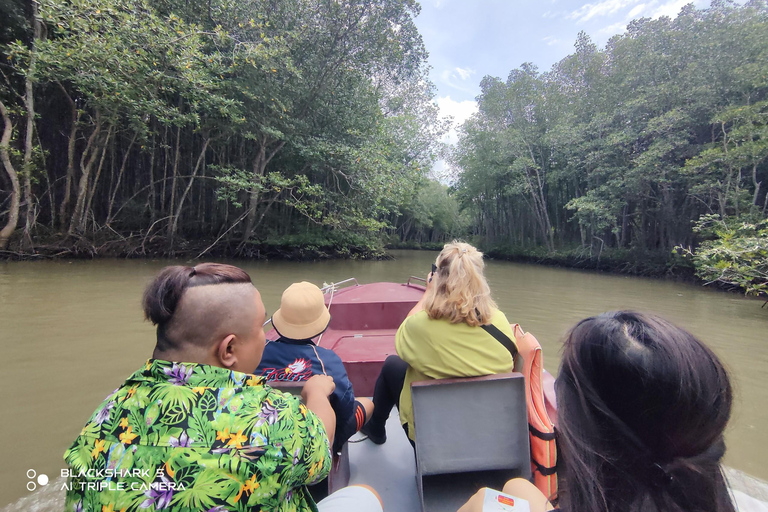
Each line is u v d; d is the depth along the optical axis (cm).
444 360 158
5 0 1192
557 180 2380
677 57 1584
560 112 2333
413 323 169
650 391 61
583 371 70
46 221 1527
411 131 2281
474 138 2773
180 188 1852
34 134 1470
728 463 270
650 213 1853
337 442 170
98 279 913
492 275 1529
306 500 104
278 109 1547
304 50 1535
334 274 1273
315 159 1628
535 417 160
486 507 88
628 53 1788
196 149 1853
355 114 1695
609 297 977
